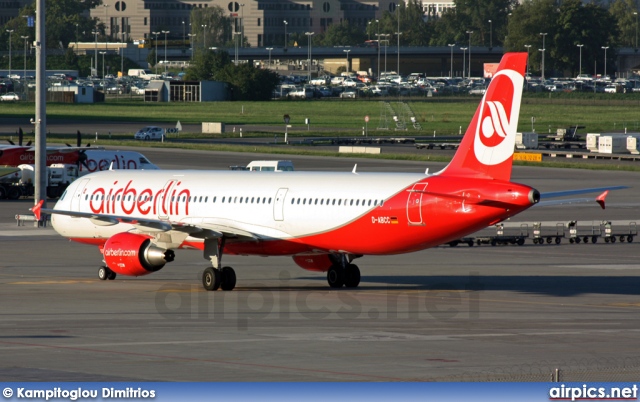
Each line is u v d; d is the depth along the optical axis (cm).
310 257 16850
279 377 9419
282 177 16625
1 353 10631
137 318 13188
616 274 18388
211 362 10162
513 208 14325
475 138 14850
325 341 11419
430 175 15312
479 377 9338
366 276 18088
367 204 15425
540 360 10306
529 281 17350
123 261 16575
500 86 14575
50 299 15000
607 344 11275
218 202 16862
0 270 18525
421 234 15062
